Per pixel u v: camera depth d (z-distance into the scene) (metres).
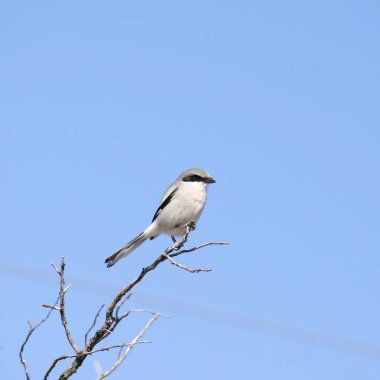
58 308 7.12
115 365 6.04
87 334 7.04
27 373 6.40
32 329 6.45
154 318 6.47
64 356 6.75
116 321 7.04
